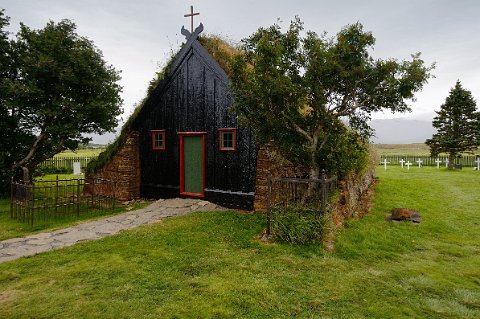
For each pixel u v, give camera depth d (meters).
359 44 7.73
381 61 7.91
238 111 8.71
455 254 7.55
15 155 15.55
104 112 16.17
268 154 10.37
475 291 5.51
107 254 6.92
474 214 11.41
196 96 12.77
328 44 7.86
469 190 15.71
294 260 6.66
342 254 7.16
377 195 14.11
